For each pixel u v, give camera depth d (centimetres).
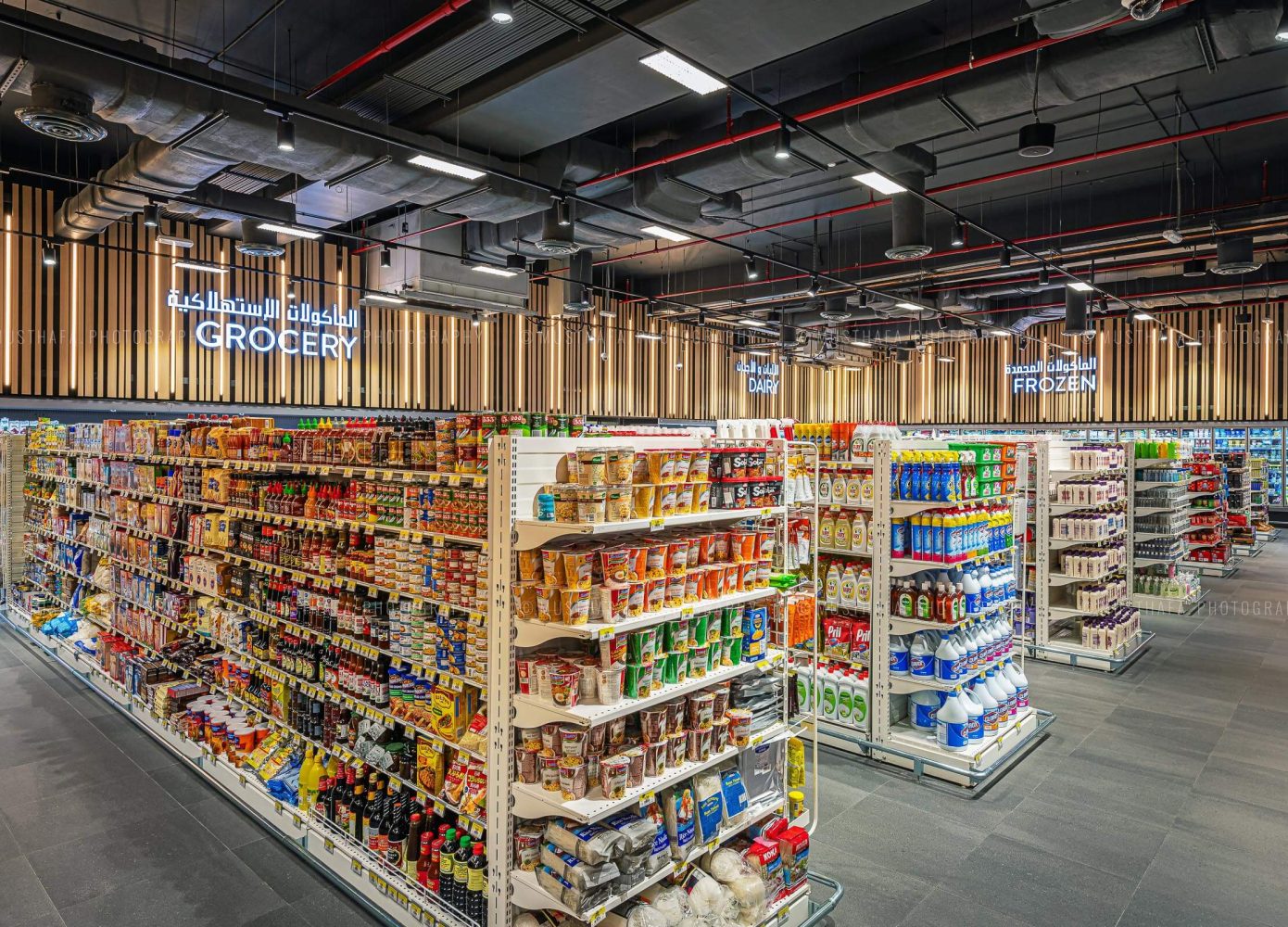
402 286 1171
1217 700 681
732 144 759
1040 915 364
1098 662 772
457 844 339
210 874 397
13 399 1023
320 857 402
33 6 643
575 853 289
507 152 810
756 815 352
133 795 483
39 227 1049
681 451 323
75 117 546
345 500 423
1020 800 483
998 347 2069
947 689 514
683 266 1656
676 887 317
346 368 1339
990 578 566
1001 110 621
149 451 638
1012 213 1235
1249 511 1712
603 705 295
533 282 1619
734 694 358
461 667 344
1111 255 1162
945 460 509
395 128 718
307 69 785
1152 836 439
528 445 309
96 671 676
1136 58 529
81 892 380
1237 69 746
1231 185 1030
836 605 567
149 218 833
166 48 742
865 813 465
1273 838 438
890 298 1362
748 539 356
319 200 1037
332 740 426
